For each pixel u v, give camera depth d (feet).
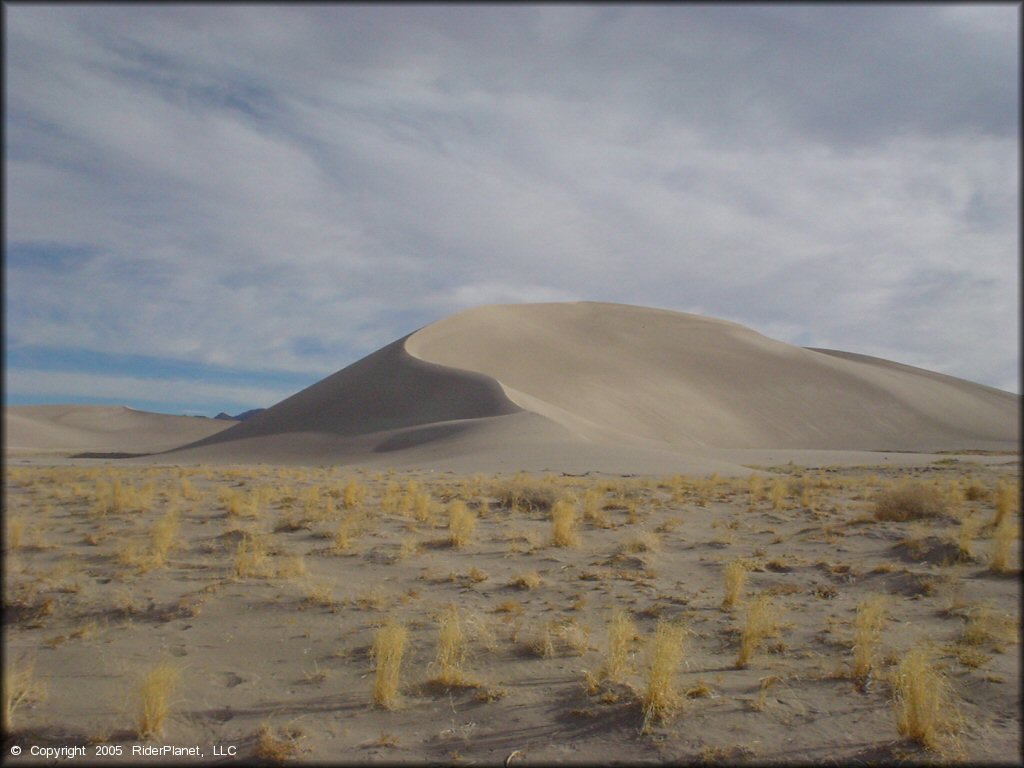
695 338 487.61
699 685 22.29
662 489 86.74
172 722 20.17
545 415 262.67
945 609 31.53
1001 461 195.11
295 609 30.22
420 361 349.00
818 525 54.44
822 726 19.88
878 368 518.37
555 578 36.76
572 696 21.66
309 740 19.07
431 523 52.21
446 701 21.54
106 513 55.26
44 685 22.30
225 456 271.49
